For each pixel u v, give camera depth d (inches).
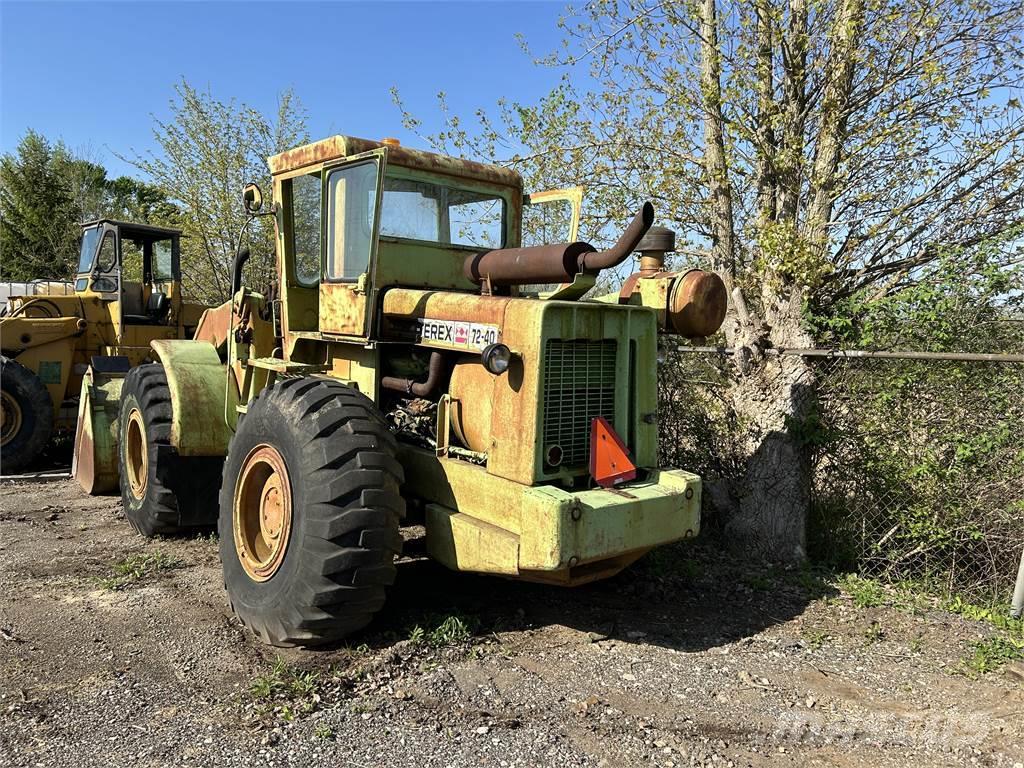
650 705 122.2
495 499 133.8
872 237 207.3
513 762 105.1
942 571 186.4
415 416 160.6
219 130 538.3
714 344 232.7
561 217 194.7
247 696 119.6
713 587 179.5
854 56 196.1
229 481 155.0
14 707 115.2
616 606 165.5
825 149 205.5
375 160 148.3
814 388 197.3
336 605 130.0
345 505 129.5
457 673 130.3
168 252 365.4
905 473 185.0
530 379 130.0
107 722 111.7
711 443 216.1
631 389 147.4
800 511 197.6
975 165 200.5
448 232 171.6
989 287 175.8
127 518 223.3
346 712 116.3
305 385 144.8
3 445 299.4
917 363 182.1
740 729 116.1
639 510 133.2
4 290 419.5
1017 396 173.6
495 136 267.7
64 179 1064.2
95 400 259.8
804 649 146.9
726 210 228.7
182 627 147.6
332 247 161.2
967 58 199.2
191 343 207.6
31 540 205.2
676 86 223.1
